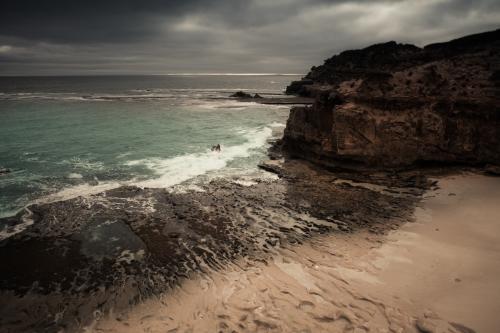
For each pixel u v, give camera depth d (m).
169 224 13.13
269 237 12.00
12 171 19.48
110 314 8.32
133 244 11.66
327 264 10.07
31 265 10.42
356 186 17.05
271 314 7.94
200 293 8.95
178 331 7.57
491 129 18.34
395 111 19.17
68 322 8.09
